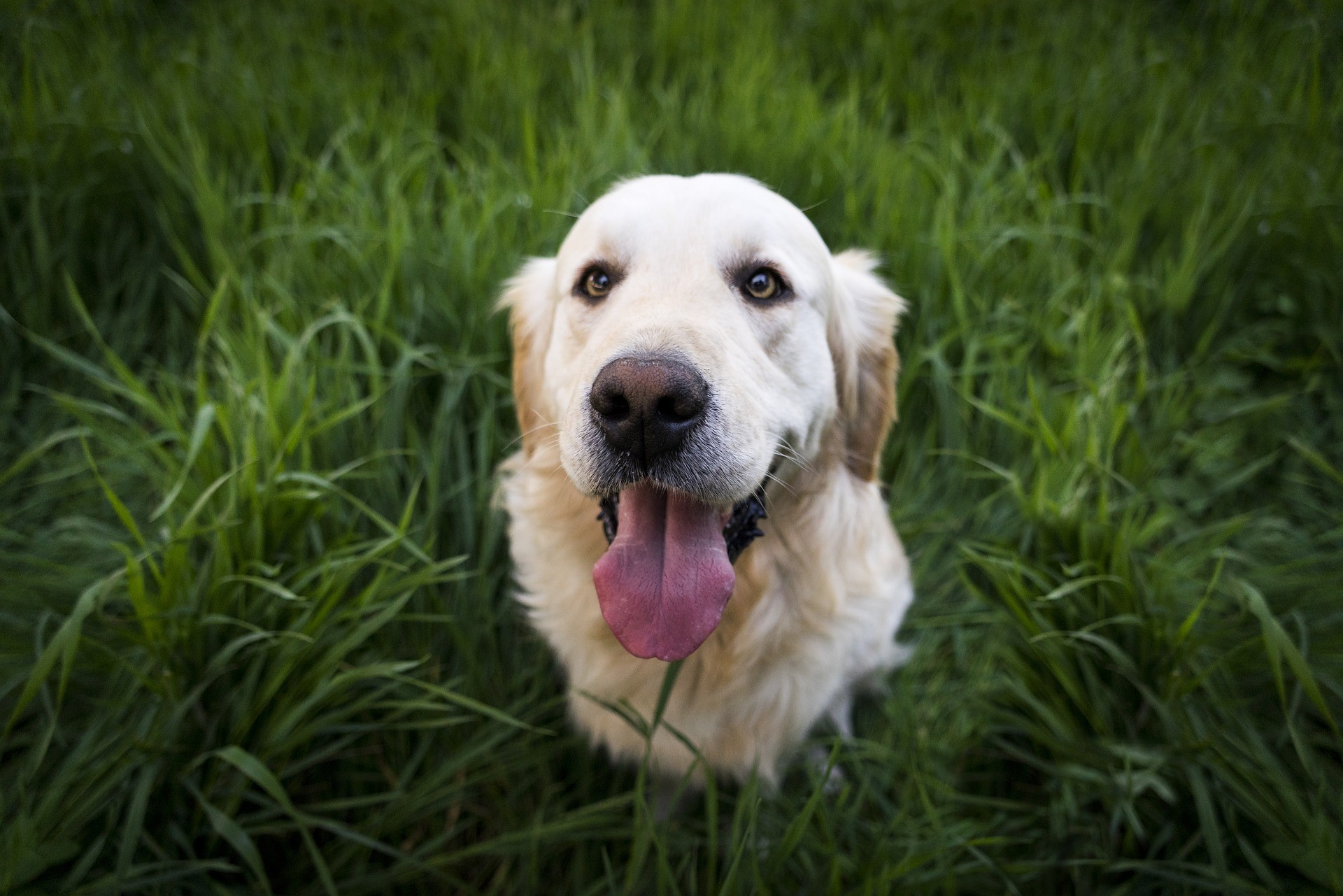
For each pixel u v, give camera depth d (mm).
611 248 423
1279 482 601
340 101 796
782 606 461
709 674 463
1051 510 501
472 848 448
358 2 985
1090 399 555
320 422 527
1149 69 920
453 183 689
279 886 452
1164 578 491
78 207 662
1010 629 511
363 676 437
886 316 520
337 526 513
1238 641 484
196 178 663
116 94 747
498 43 898
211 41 866
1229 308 672
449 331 605
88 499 558
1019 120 847
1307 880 415
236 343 553
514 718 506
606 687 469
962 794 499
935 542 590
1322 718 469
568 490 453
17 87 775
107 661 450
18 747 448
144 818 425
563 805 493
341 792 481
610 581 386
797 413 418
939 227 655
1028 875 443
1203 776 441
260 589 453
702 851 479
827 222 697
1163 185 749
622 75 873
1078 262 715
